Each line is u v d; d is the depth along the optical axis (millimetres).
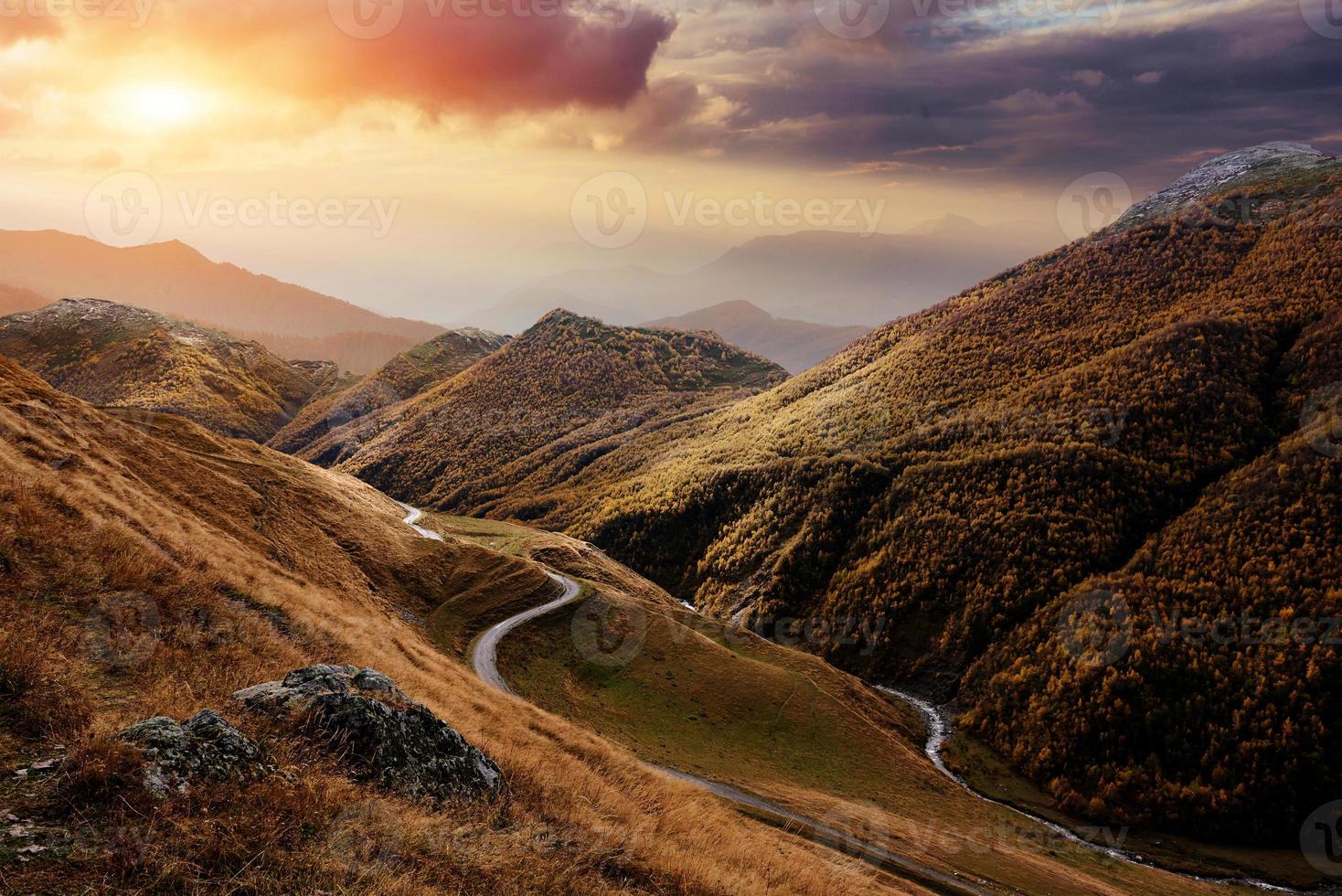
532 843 10602
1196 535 118125
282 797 8148
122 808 6883
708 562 178375
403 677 25000
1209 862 78750
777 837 29453
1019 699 105625
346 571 70250
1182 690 96375
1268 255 179125
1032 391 171750
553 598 87438
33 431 35938
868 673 126938
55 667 10438
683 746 63688
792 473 181750
